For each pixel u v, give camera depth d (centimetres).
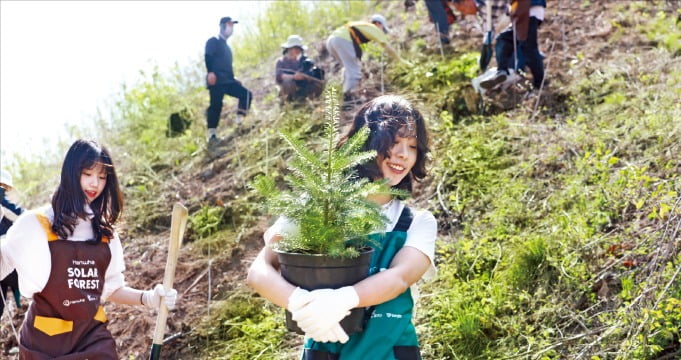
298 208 267
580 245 476
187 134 862
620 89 669
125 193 750
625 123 600
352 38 796
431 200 598
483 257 511
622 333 408
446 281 500
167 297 375
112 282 396
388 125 297
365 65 859
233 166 741
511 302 462
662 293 381
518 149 626
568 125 631
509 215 541
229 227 649
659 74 665
